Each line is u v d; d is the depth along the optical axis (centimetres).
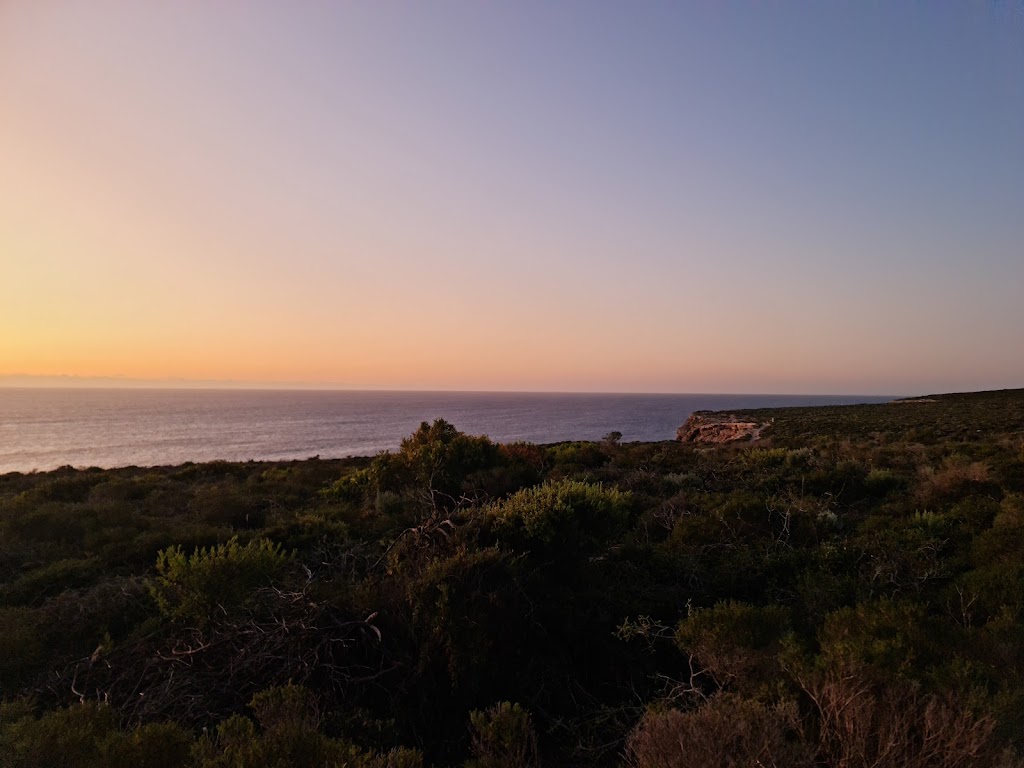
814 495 1150
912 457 1684
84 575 761
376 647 472
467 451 1309
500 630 462
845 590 561
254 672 459
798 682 372
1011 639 412
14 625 552
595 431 8350
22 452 5647
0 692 474
